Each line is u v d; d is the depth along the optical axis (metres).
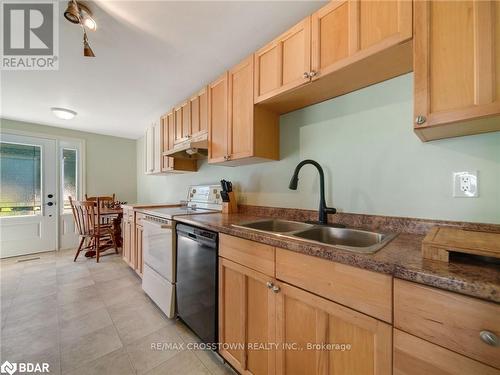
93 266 3.00
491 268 0.63
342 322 0.81
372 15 0.97
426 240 0.75
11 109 2.88
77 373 1.28
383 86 1.24
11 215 3.37
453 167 1.03
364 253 0.79
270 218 1.72
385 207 1.24
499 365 0.52
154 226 2.04
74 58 1.75
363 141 1.32
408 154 1.17
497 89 0.70
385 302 0.70
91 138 4.11
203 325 1.46
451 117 0.77
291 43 1.29
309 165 1.59
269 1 1.22
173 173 3.28
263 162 1.90
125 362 1.37
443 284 0.58
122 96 2.47
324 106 1.50
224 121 1.79
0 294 2.20
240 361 1.20
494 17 0.71
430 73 0.81
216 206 2.33
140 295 2.22
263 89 1.47
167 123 2.86
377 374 0.71
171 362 1.37
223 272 1.31
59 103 2.68
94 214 3.31
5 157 3.32
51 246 3.69
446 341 0.59
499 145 0.93
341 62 1.07
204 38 1.53
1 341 1.53
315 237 1.29
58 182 3.77
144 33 1.47
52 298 2.13
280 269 1.00
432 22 0.81
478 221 0.97
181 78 2.08
